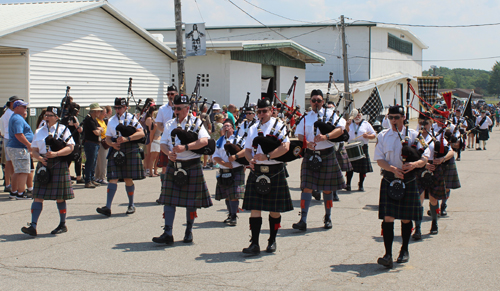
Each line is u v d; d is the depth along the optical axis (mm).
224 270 4055
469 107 8812
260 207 4508
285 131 4512
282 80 20141
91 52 12672
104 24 13008
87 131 8211
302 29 32562
